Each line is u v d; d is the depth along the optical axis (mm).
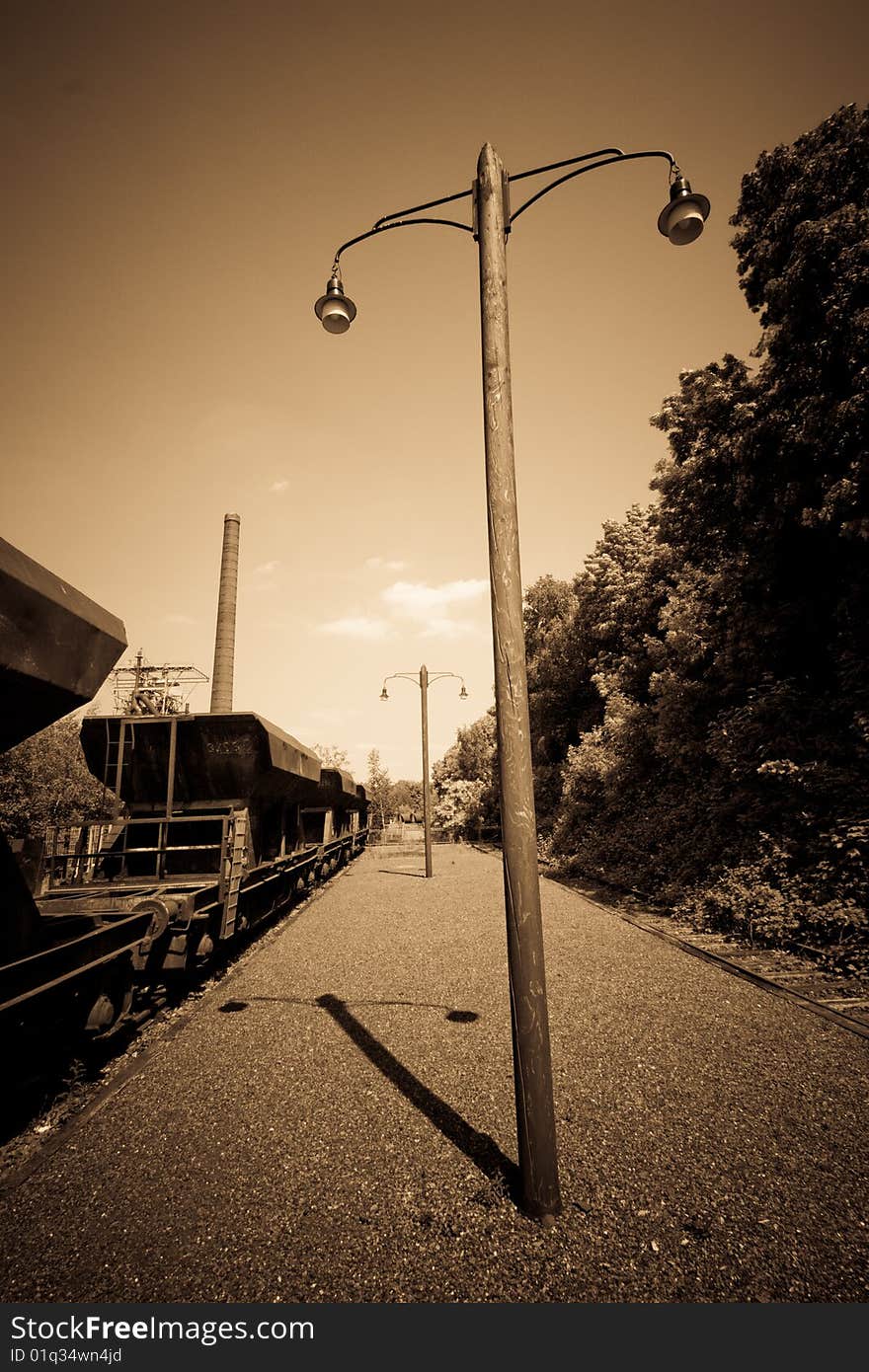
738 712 10258
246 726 7762
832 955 6703
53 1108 3914
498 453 3184
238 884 7172
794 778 8414
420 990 6164
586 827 17594
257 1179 3021
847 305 7480
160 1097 3953
